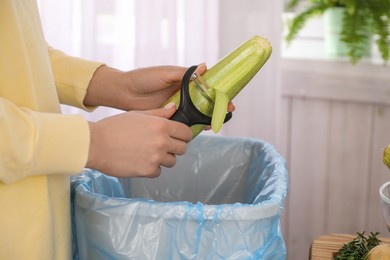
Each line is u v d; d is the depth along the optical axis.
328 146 1.84
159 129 0.77
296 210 1.92
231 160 1.12
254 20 1.58
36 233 0.75
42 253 0.76
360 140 1.81
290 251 1.94
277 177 0.89
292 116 1.85
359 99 1.76
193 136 0.88
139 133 0.76
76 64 0.96
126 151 0.75
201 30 1.58
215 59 1.60
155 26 1.56
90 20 1.57
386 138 1.79
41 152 0.69
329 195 1.88
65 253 0.81
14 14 0.73
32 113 0.69
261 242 0.78
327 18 1.80
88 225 0.81
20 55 0.73
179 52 1.62
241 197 1.12
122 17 1.58
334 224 1.90
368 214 1.86
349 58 1.77
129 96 0.96
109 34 1.58
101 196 0.80
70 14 1.58
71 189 0.88
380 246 0.85
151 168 0.77
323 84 1.78
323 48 1.89
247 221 0.77
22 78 0.74
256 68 0.84
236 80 0.83
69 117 0.71
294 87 1.80
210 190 1.13
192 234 0.77
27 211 0.75
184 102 0.83
